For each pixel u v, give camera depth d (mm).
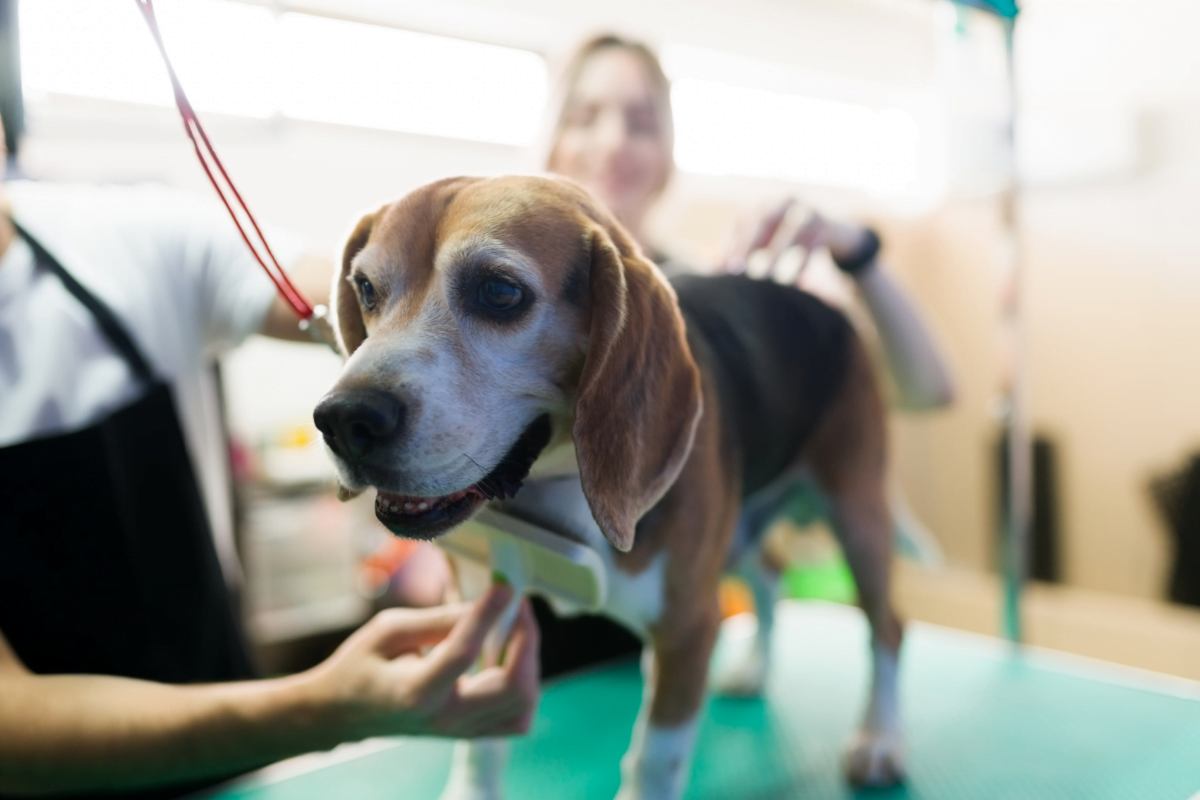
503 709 728
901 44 2514
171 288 1168
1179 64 2510
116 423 1025
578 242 759
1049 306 2865
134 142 1714
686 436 755
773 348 1150
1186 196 2537
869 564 1229
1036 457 2871
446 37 2031
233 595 1372
